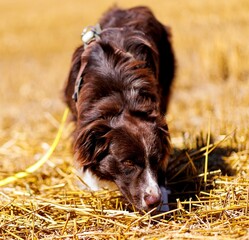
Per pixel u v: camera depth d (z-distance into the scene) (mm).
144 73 5695
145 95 5590
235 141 7340
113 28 6566
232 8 19234
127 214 5371
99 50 5961
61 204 5910
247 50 13227
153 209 5160
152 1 25281
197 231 4910
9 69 17781
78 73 6238
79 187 6582
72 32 22453
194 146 7430
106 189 6105
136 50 6234
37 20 25594
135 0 26406
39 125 10688
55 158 8125
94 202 5891
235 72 12922
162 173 5773
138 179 5312
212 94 11281
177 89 12570
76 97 6059
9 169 7816
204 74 13508
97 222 5312
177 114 10023
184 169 6547
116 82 5621
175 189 6328
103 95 5613
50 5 30141
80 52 6453
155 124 5395
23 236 5262
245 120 8023
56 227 5363
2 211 5781
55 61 18250
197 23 18641
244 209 5305
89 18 24641
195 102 10750
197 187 6137
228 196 5562
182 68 14086
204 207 5473
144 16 7227
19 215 5660
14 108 13133
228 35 14312
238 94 9992
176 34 17484
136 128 5309
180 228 5070
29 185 6945
